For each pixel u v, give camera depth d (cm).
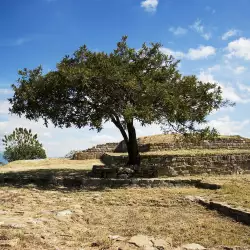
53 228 935
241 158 2333
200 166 2233
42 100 2192
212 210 1236
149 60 2289
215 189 1659
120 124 2352
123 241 843
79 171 2512
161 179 1884
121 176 2098
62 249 768
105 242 819
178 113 2094
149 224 1037
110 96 2134
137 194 1591
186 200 1398
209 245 833
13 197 1489
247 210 1098
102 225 1022
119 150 3594
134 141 2366
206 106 2216
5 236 815
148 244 813
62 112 2200
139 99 2073
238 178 1955
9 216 1051
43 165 3084
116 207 1300
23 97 2109
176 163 2202
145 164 2242
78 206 1288
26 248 757
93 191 1745
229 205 1195
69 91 2136
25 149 4209
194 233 934
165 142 3344
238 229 984
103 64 2058
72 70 1958
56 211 1155
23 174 2336
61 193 1670
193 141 2369
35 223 962
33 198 1484
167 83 2219
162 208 1288
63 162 3278
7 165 3109
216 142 3216
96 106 2139
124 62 2245
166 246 803
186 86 2234
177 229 974
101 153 3581
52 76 2142
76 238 866
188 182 1856
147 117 1936
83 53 2236
